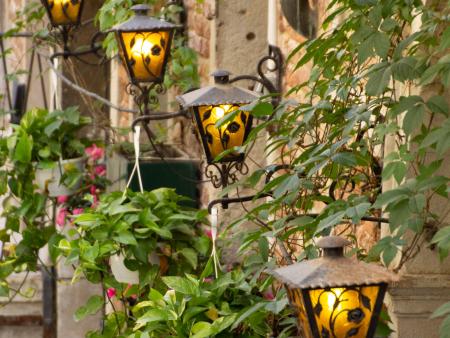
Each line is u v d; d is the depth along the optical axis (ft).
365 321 14.06
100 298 25.96
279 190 16.71
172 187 31.91
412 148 17.88
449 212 18.13
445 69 15.62
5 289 32.40
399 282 18.25
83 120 33.12
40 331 41.22
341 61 18.31
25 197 32.40
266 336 19.40
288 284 14.03
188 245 24.56
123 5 31.76
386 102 17.88
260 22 29.84
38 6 41.34
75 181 32.37
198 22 31.91
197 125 21.61
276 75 27.09
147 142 34.65
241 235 19.95
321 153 16.81
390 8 16.74
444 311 14.12
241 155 21.75
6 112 39.75
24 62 53.47
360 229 20.70
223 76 21.76
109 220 24.20
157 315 19.98
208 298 19.99
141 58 25.81
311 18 23.79
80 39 44.45
